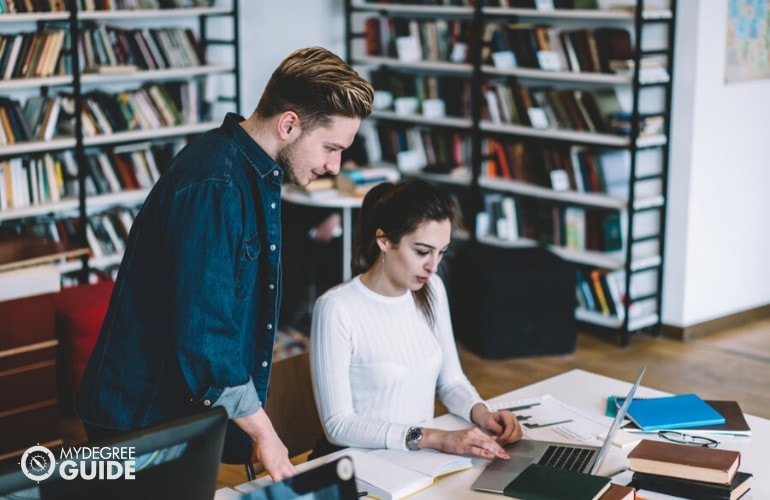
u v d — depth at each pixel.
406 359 2.50
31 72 5.00
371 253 2.50
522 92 5.77
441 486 2.12
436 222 2.40
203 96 5.85
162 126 5.61
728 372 5.07
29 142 5.04
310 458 2.58
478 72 5.89
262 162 2.04
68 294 4.61
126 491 1.44
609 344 5.54
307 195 5.51
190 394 2.09
